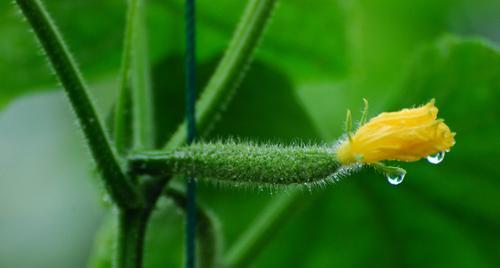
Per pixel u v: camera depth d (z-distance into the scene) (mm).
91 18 451
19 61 450
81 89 357
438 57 442
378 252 469
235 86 389
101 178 365
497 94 440
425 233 464
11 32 446
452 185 457
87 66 458
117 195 366
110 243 449
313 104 502
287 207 434
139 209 371
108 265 448
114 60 459
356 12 501
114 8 450
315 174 343
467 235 460
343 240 468
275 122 463
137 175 367
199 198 468
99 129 360
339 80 466
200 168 353
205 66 459
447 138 337
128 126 403
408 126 337
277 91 461
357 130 342
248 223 470
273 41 457
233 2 450
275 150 347
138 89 400
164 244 459
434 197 460
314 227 467
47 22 353
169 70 460
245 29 389
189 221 383
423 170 457
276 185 347
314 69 464
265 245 435
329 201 464
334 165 342
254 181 348
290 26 453
